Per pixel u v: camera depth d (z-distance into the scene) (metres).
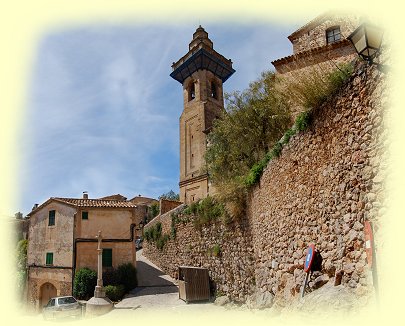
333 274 7.14
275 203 11.04
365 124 6.23
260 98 17.56
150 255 30.84
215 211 18.20
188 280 17.05
